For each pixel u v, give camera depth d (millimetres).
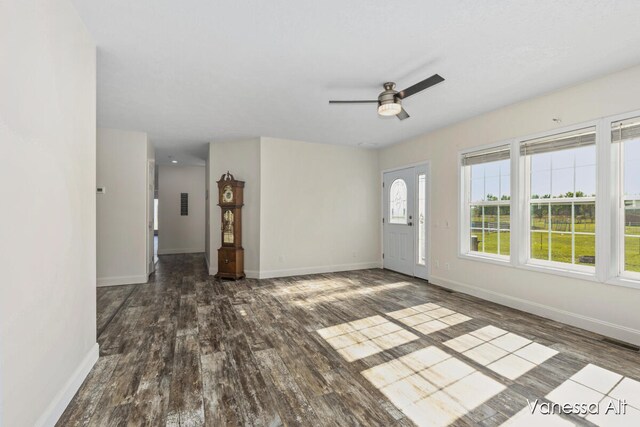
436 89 3068
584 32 2104
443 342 2592
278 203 5195
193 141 5309
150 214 5289
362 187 5945
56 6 1622
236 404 1759
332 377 2049
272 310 3426
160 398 1808
